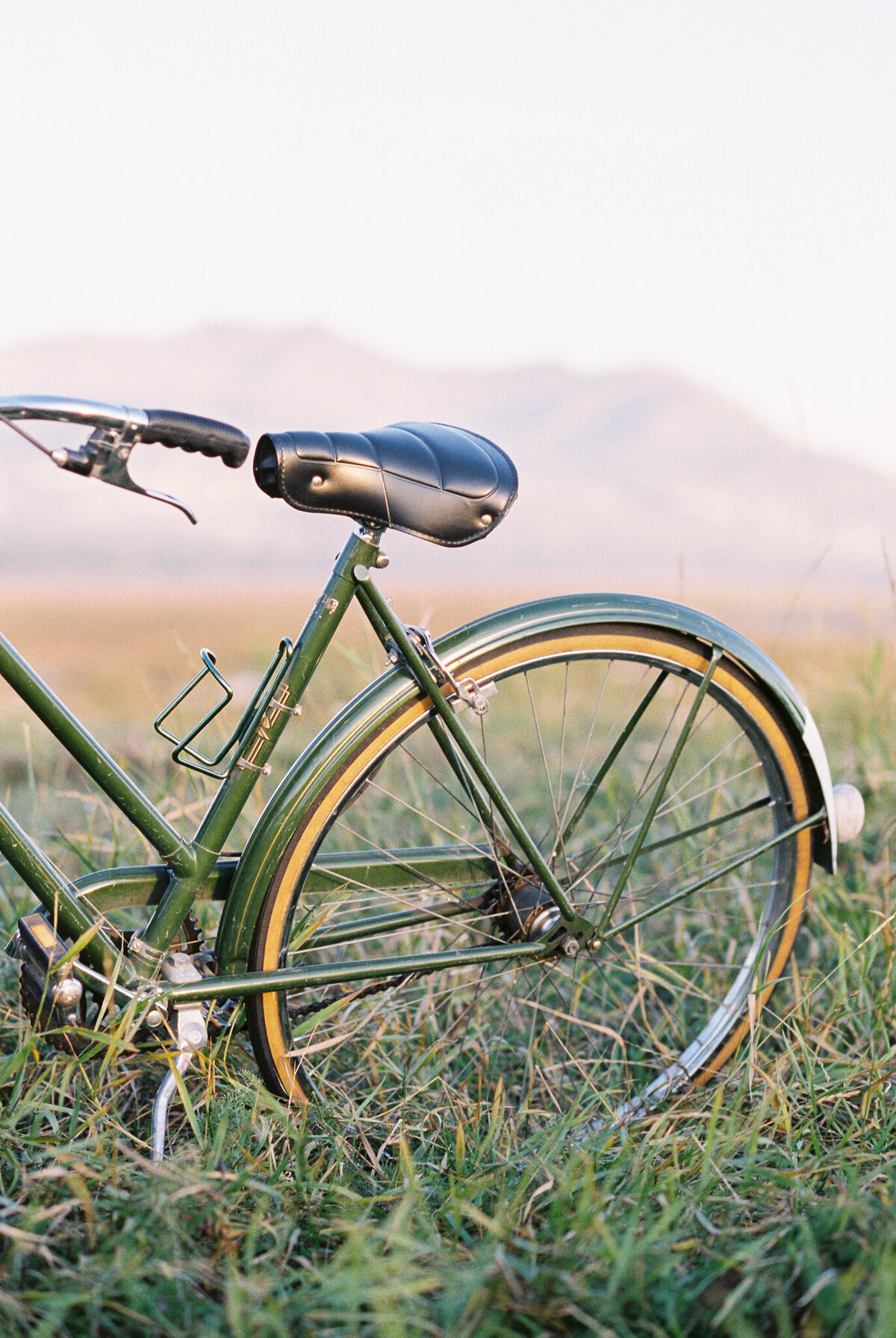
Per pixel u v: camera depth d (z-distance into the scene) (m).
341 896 1.73
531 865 1.74
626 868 1.73
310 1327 1.21
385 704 1.60
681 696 1.79
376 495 1.51
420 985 2.05
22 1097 1.68
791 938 1.89
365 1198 1.46
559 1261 1.30
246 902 1.59
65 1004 1.52
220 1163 1.49
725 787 2.64
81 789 3.30
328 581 1.58
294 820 1.58
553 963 1.75
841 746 3.07
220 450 1.48
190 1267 1.30
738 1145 1.58
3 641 1.47
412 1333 1.19
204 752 2.68
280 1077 1.65
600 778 1.79
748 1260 1.29
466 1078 1.88
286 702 1.58
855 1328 1.19
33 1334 1.19
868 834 2.57
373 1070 1.85
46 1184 1.44
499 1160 1.57
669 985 1.96
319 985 1.61
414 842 2.59
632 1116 1.70
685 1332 1.21
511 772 3.40
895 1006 1.89
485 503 1.55
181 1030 1.55
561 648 1.68
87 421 1.41
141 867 1.64
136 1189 1.44
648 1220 1.38
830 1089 1.70
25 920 1.57
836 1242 1.35
